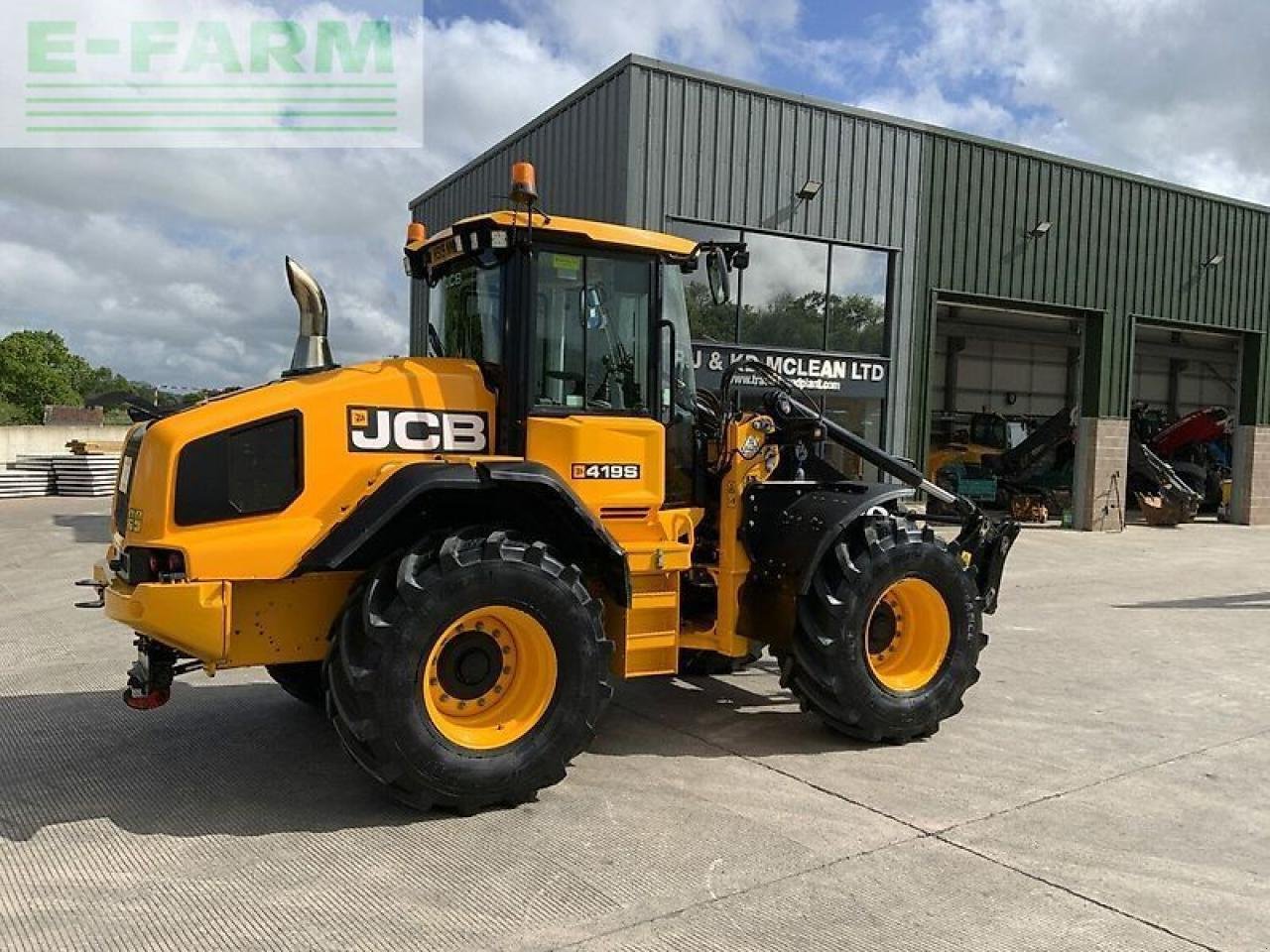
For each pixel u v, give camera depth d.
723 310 12.65
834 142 13.38
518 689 4.20
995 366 26.94
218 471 3.93
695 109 12.20
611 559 4.39
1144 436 20.98
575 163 12.87
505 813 4.04
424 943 3.01
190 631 3.80
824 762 4.74
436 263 5.05
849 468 7.28
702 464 5.26
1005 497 19.02
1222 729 5.36
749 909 3.25
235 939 3.02
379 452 4.25
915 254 14.34
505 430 4.49
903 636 5.19
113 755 4.71
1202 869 3.62
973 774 4.60
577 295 4.66
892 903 3.31
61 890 3.34
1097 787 4.44
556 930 3.10
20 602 8.58
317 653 4.21
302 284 4.91
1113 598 9.72
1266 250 18.61
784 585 4.91
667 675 6.35
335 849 3.68
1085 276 16.33
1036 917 3.23
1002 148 15.03
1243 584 10.80
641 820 3.98
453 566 3.90
